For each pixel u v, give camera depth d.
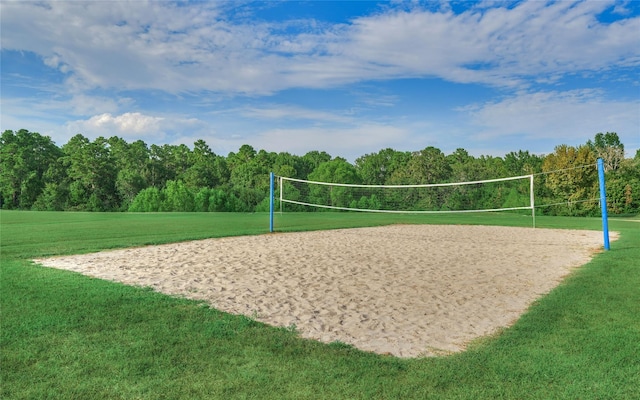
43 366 3.30
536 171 41.62
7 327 4.13
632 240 11.79
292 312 4.87
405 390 2.96
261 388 2.98
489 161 56.31
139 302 5.06
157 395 2.87
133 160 59.12
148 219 19.41
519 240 12.51
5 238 11.31
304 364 3.39
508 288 6.12
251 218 21.56
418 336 4.13
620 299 5.32
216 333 4.06
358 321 4.58
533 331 4.16
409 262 8.30
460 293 5.82
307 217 23.77
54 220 18.30
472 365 3.38
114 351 3.59
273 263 7.98
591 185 33.69
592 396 2.86
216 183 58.56
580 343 3.83
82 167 51.22
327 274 7.01
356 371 3.27
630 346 3.73
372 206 38.56
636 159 44.59
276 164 63.88
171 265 7.66
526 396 2.87
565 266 7.93
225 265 7.71
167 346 3.72
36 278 6.29
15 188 52.53
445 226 18.55
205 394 2.89
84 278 6.34
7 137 56.72
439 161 46.34
